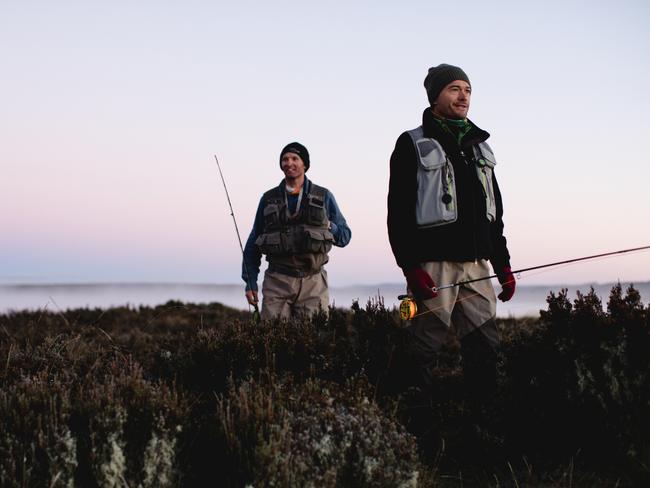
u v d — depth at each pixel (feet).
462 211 12.50
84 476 9.21
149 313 46.21
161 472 9.29
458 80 12.96
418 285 12.22
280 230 18.11
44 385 10.88
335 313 15.40
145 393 10.21
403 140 12.96
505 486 10.18
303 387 11.42
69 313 43.86
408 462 9.86
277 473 8.75
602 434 10.93
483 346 12.86
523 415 11.71
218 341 13.93
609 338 11.22
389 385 13.20
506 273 13.32
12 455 8.98
